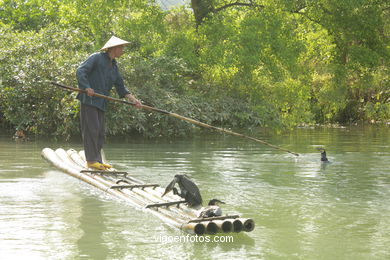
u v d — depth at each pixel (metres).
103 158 11.23
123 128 17.42
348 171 10.79
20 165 11.04
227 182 9.32
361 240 5.85
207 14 21.56
